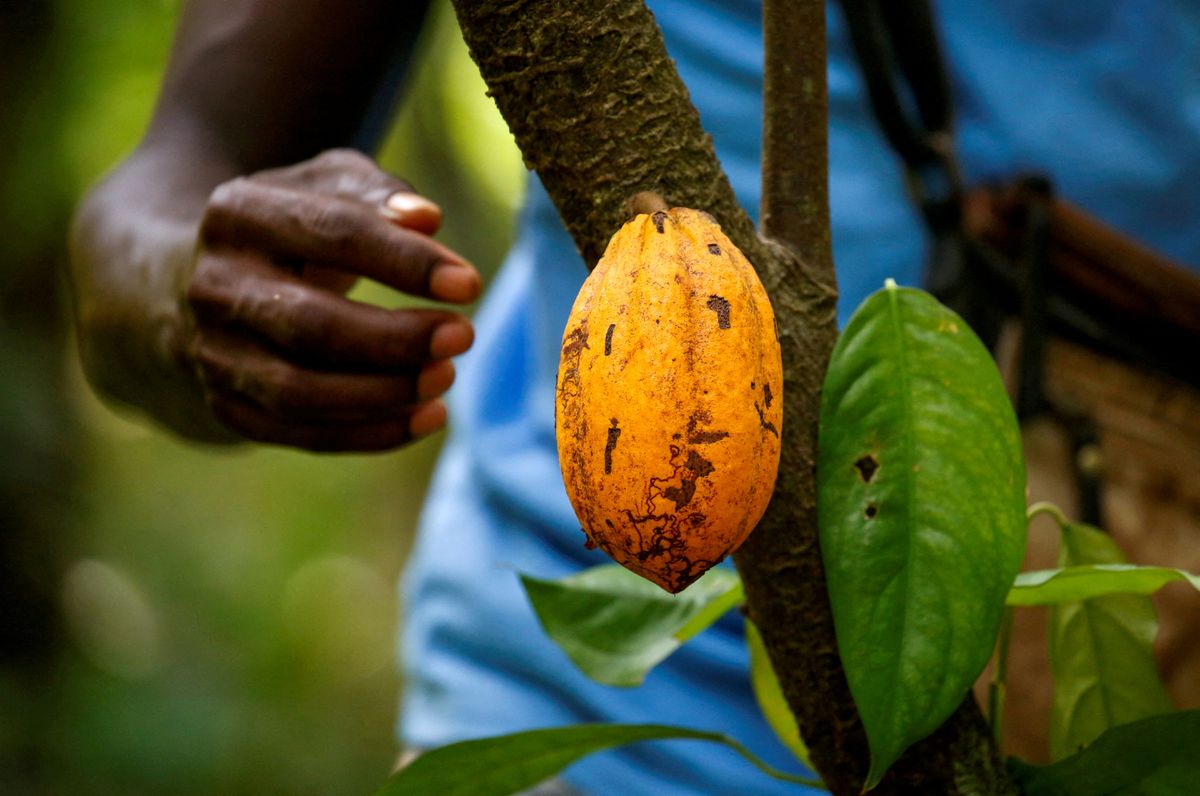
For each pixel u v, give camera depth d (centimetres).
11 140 721
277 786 793
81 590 838
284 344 176
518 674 244
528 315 272
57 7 735
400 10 221
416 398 179
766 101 148
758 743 229
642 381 135
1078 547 161
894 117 198
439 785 158
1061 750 164
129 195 205
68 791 661
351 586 1291
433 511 288
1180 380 199
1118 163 237
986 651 144
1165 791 147
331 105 223
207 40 221
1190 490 195
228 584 1054
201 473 1245
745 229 144
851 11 196
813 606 147
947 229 200
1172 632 193
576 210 144
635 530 136
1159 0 235
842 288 235
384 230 173
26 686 687
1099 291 200
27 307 721
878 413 146
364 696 1184
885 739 143
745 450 135
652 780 231
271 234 175
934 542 145
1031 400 195
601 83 142
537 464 250
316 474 1259
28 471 692
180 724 749
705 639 230
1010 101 236
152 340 192
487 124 1042
